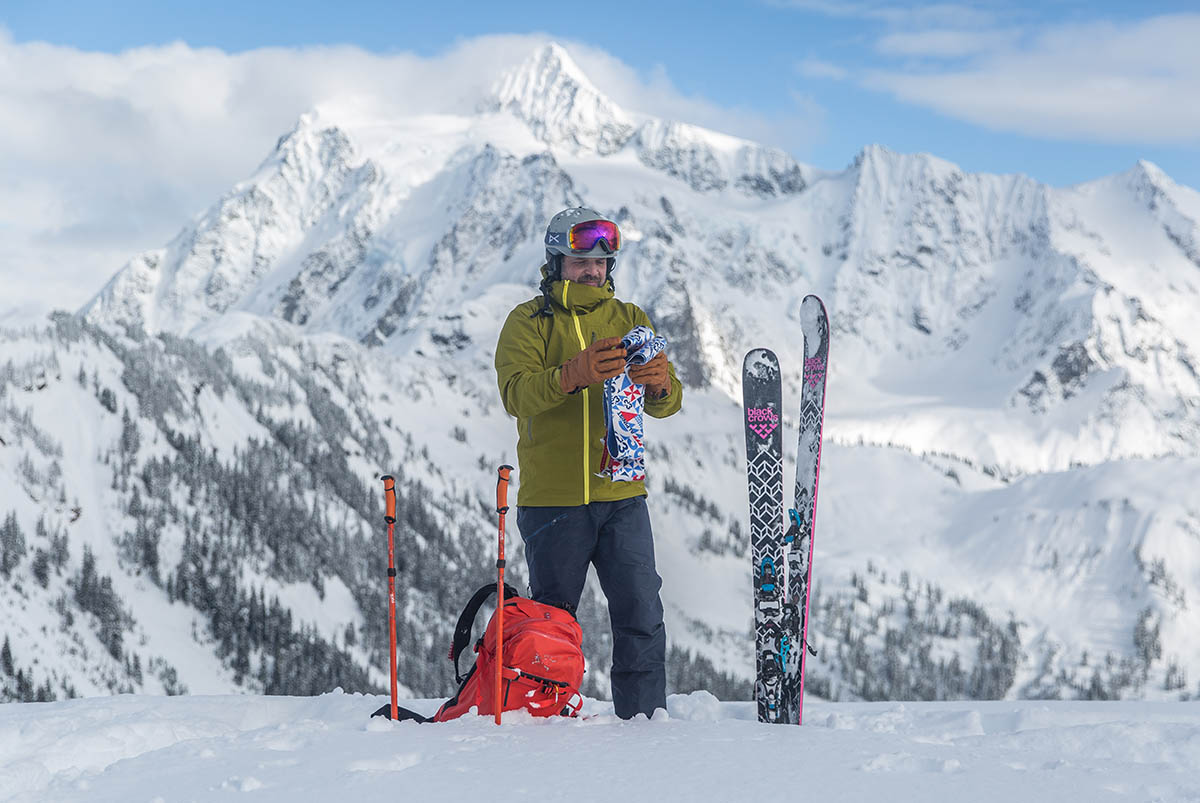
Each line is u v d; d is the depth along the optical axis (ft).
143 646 431.02
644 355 15.26
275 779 11.24
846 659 619.26
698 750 12.16
